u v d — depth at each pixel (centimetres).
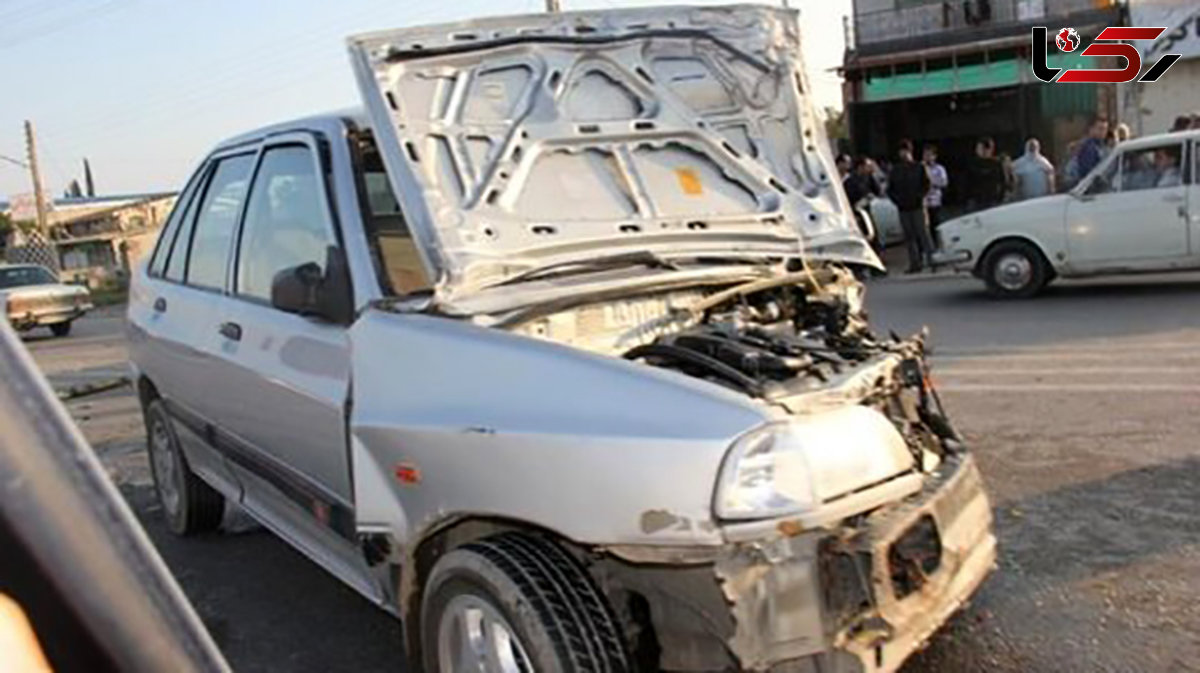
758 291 382
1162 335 890
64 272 3797
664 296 357
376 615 424
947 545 295
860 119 2516
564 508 262
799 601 252
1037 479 533
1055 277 1180
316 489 365
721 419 256
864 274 457
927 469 319
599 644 259
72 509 84
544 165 359
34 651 81
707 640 252
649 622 269
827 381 299
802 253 392
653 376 269
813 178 421
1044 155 2348
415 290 341
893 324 1081
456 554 280
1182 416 628
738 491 250
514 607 261
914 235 1495
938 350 915
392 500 307
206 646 93
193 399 469
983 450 593
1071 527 464
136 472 685
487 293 318
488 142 347
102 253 4544
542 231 338
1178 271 1134
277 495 406
